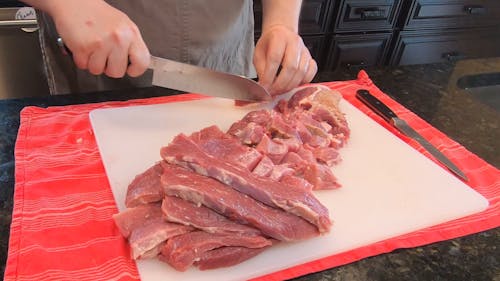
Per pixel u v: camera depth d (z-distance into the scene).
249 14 1.62
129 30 0.97
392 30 2.71
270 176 0.93
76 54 0.98
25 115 1.14
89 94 1.31
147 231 0.76
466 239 0.92
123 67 1.00
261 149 1.01
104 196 0.91
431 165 1.11
